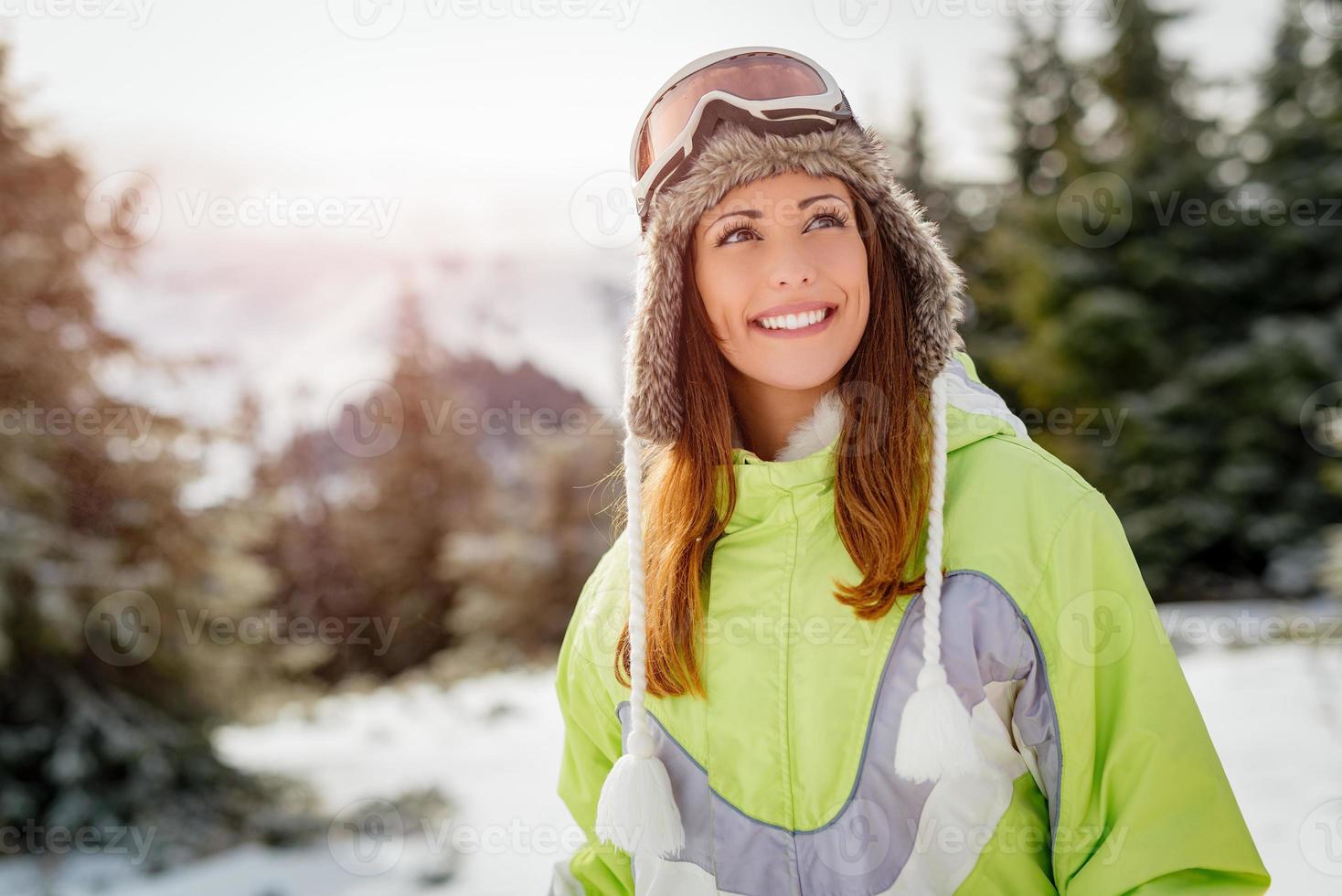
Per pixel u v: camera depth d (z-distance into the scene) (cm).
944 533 113
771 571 120
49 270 616
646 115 134
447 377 1695
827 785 112
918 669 110
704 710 119
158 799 563
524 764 651
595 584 143
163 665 605
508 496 1541
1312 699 548
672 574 123
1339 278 1330
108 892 480
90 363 631
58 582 575
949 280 121
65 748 553
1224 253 1350
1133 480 1272
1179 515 1249
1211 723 528
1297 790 413
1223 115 1420
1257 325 1312
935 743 102
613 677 131
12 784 548
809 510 120
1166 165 1359
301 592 1502
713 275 122
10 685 566
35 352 605
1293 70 1405
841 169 121
